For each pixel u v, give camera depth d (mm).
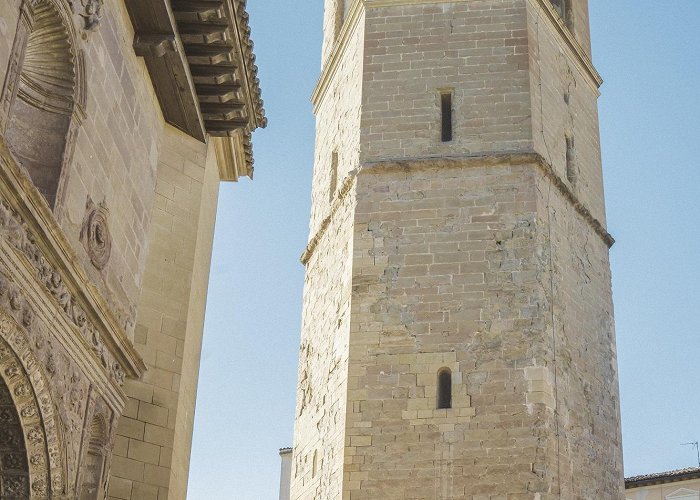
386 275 25031
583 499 23359
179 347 18516
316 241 29797
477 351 23719
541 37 28484
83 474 14289
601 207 29422
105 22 15508
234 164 23328
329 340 26484
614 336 27797
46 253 12688
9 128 13703
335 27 32844
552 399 23266
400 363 23938
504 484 22219
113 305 15797
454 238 25109
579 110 29844
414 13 28406
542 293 24281
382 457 23016
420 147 26469
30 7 12430
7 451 12789
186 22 17719
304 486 26391
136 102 17375
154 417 17609
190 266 19312
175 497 17922
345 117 28984
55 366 13039
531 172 25672
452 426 22984
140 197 17531
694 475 42938
